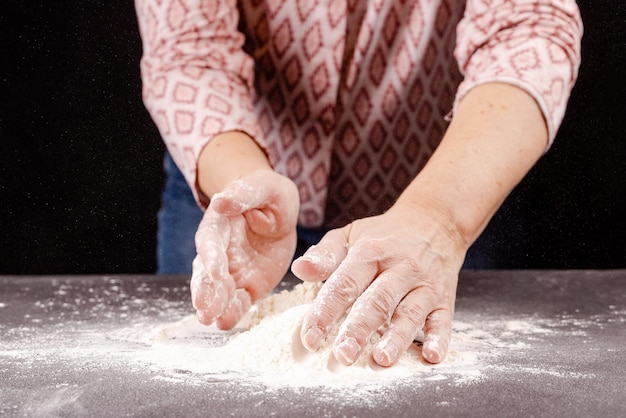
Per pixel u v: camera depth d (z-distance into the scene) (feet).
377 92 4.10
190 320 3.01
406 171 4.32
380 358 2.31
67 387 2.18
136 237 8.05
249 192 2.81
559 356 2.56
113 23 7.54
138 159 7.89
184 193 4.79
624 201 7.42
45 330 2.98
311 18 3.96
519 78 3.16
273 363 2.39
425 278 2.57
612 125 7.39
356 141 4.21
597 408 1.99
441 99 4.25
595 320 3.18
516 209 5.03
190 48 3.71
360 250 2.55
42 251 7.89
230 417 1.93
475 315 3.30
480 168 2.96
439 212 2.81
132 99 7.75
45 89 7.60
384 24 3.96
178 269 4.90
